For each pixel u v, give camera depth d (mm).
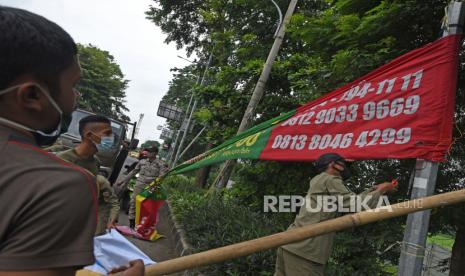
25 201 927
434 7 4770
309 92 6355
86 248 970
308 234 1969
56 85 1098
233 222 6672
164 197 7797
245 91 9656
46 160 1022
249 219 6992
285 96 8727
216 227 6500
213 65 17797
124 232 7539
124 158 9406
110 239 2111
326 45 5973
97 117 3383
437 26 4945
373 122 3123
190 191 13773
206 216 7273
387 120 3037
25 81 1049
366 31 5145
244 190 7707
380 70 3189
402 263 2842
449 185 5453
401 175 5680
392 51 4969
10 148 1009
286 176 7277
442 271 6348
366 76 3252
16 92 1049
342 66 5246
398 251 5512
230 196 8500
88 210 997
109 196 4242
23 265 896
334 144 3316
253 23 12836
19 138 1048
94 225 1015
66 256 938
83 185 1000
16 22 1041
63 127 1195
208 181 19172
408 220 2877
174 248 7160
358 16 5590
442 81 2836
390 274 6016
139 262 1442
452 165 5441
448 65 2842
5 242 917
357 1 5570
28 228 916
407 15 4887
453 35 2861
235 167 8578
